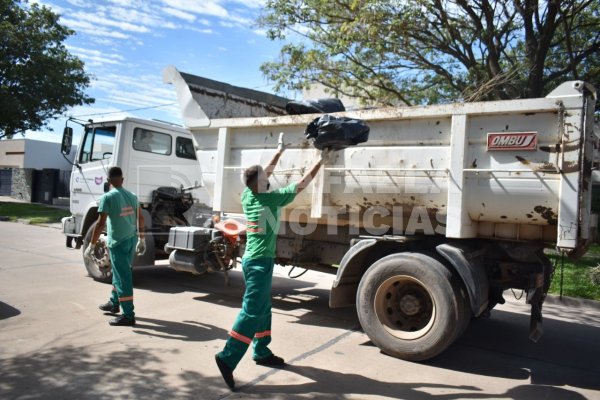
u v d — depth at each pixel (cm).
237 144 637
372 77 1300
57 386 384
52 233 1459
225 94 728
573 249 425
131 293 555
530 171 439
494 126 457
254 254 411
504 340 574
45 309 600
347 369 448
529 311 731
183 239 689
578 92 418
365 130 447
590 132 430
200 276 873
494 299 541
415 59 1272
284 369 441
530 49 1130
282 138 588
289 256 637
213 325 565
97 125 840
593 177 491
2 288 704
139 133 827
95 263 762
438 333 457
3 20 2191
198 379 408
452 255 462
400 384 419
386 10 1146
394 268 482
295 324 598
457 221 469
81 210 842
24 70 2205
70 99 2339
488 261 510
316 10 1270
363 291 500
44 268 873
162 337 514
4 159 3291
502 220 468
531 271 490
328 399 381
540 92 1128
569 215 420
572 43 1356
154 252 772
